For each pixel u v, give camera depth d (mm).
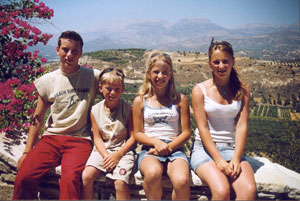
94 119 2855
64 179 2471
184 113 2801
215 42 2799
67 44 2783
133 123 2834
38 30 4055
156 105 2828
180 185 2332
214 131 2824
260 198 2680
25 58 4062
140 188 2746
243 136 2697
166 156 2680
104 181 2705
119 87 2721
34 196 2623
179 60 186375
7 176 2891
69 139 2867
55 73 2998
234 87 2807
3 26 3932
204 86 2838
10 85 3688
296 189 2646
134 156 2883
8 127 3387
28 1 4137
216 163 2572
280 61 115812
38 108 2994
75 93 2955
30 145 2924
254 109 87750
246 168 2504
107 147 2826
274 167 3029
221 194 2256
